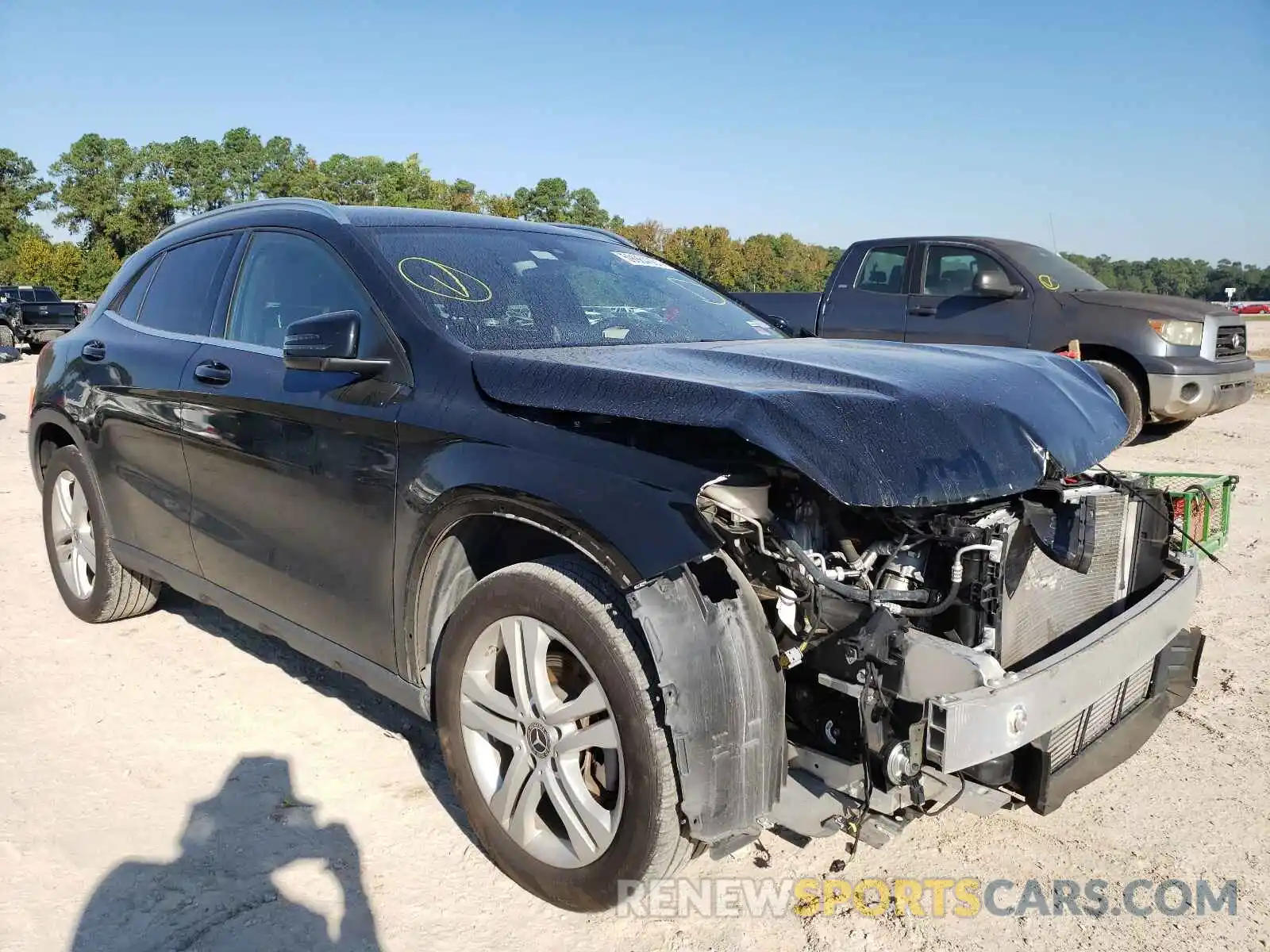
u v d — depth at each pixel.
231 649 4.34
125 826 2.91
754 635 2.27
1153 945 2.45
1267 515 6.62
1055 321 8.94
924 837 2.95
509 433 2.54
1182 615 2.89
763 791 2.28
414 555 2.73
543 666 2.49
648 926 2.51
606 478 2.30
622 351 2.96
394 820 2.97
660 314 3.59
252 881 2.66
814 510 2.40
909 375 2.62
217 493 3.55
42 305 24.33
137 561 4.14
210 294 3.80
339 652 3.13
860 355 2.95
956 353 3.08
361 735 3.53
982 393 2.56
